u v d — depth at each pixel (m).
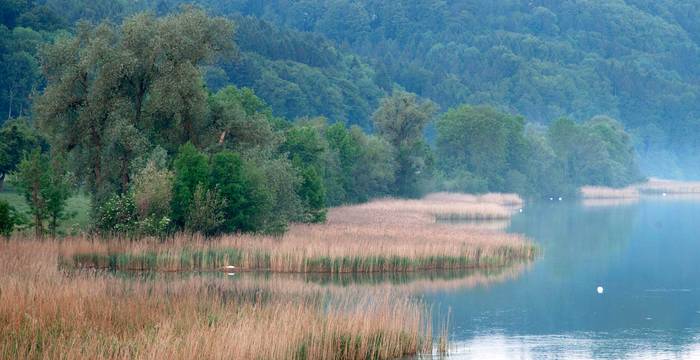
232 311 62.56
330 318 59.66
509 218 194.62
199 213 111.00
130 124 120.88
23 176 107.44
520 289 95.75
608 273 109.69
